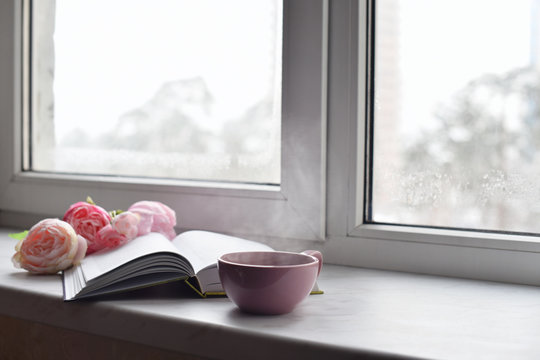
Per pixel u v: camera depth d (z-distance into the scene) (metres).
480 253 0.79
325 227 0.92
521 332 0.54
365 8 0.90
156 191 1.08
